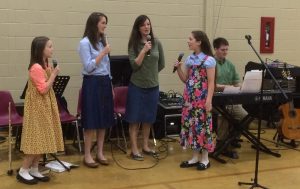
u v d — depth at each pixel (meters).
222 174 4.00
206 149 4.08
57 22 5.39
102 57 3.93
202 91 4.00
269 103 4.62
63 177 3.86
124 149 4.79
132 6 5.71
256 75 4.22
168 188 3.62
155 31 5.89
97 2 5.54
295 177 3.94
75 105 5.64
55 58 5.45
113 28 5.66
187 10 6.02
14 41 5.24
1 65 5.24
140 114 4.34
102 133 4.23
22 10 5.22
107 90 4.08
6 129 5.28
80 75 5.61
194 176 3.93
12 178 3.80
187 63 4.11
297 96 5.16
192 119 4.07
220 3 6.20
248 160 4.45
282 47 6.71
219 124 4.91
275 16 6.57
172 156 4.58
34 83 3.54
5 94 4.30
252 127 5.88
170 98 5.50
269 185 3.72
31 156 3.69
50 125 3.61
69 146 4.86
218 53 4.92
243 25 6.39
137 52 4.25
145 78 4.28
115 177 3.88
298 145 5.06
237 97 4.18
